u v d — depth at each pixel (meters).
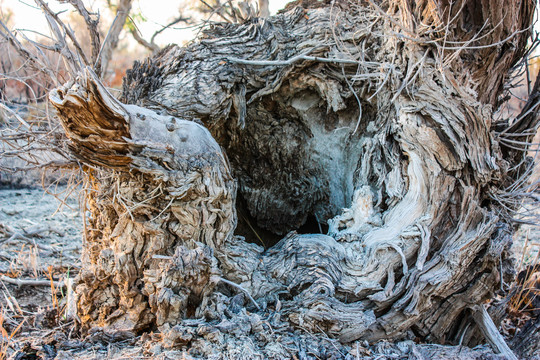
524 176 2.88
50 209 5.60
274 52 3.10
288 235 2.83
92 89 1.90
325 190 3.59
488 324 2.59
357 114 3.38
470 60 2.73
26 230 4.59
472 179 2.64
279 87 3.26
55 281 3.46
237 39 3.12
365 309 2.54
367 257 2.56
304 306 2.44
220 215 2.50
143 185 2.32
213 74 2.99
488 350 2.54
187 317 2.40
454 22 2.58
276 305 2.50
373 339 2.54
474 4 2.59
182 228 2.40
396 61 2.78
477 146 2.58
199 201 2.39
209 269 2.32
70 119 2.02
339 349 2.38
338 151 3.51
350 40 3.06
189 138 2.36
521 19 2.76
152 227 2.34
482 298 2.55
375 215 2.77
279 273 2.61
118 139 2.11
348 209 2.88
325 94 3.21
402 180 2.72
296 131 3.53
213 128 3.20
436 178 2.59
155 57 3.31
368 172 3.01
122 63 8.36
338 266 2.57
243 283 2.56
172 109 2.86
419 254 2.53
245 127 3.48
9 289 3.35
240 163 3.67
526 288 3.30
